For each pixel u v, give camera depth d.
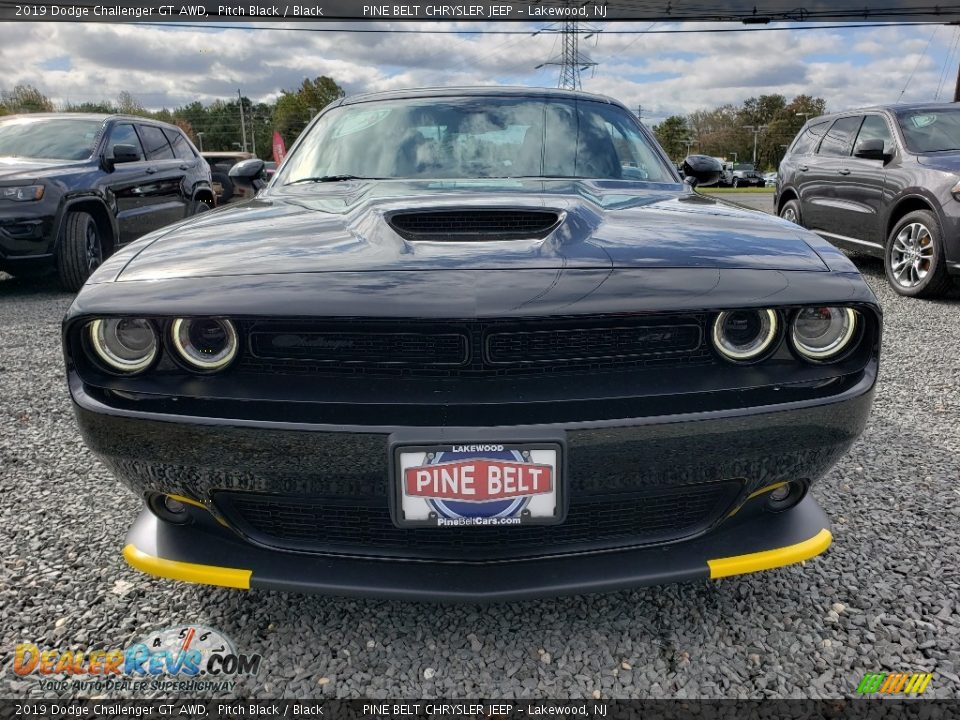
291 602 1.84
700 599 1.84
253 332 1.47
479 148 2.62
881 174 6.28
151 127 7.68
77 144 6.55
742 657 1.63
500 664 1.62
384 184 2.33
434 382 1.45
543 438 1.37
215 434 1.44
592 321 1.44
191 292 1.47
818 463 1.58
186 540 1.66
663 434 1.43
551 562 1.57
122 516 2.30
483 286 1.44
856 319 1.54
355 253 1.59
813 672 1.58
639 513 1.59
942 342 4.48
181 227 1.91
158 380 1.50
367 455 1.41
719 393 1.47
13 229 5.70
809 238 1.75
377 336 1.45
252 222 1.91
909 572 1.94
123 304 1.46
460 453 1.38
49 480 2.58
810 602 1.82
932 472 2.57
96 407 1.50
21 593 1.88
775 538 1.65
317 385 1.46
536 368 1.47
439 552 1.56
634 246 1.62
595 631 1.72
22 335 4.84
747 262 1.57
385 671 1.60
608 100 2.96
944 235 5.54
